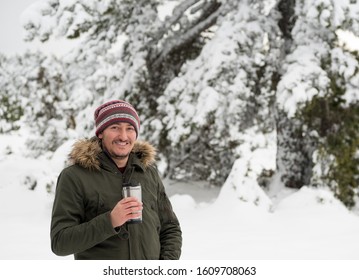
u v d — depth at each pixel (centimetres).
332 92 885
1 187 910
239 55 934
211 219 739
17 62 1502
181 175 1315
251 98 1021
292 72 862
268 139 1237
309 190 812
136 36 1107
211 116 895
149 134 1127
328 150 937
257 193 788
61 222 217
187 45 1170
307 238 618
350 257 519
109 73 1201
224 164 1220
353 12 789
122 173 241
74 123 1405
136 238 228
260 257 524
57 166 928
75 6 864
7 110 1689
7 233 657
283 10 1016
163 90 1177
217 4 1126
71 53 1116
